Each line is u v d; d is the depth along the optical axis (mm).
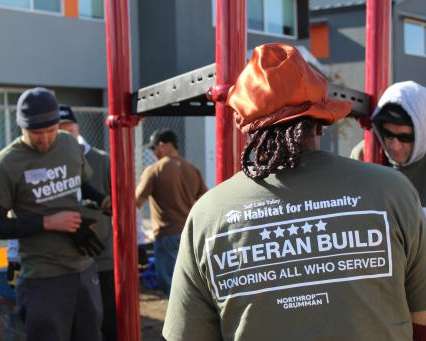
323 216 1395
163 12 13750
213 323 1509
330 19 19547
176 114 2840
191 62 13898
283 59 1472
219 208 1480
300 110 1434
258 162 1463
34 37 12648
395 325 1377
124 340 2760
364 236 1375
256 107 1439
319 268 1373
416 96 2256
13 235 2859
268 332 1383
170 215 5566
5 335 3949
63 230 2912
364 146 2666
